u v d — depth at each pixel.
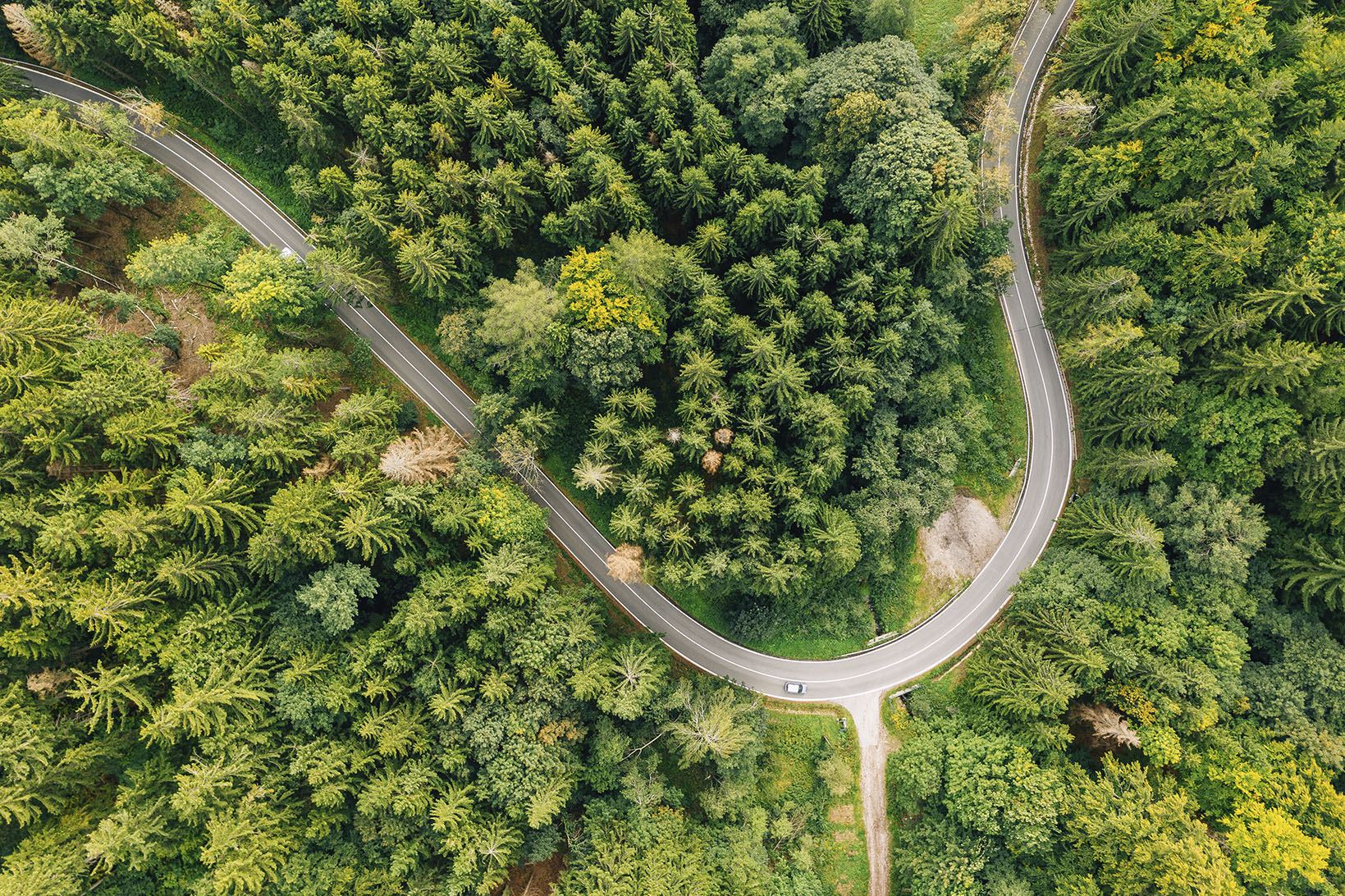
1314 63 47.69
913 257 55.38
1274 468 52.09
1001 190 55.59
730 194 51.81
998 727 55.41
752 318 55.41
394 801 46.25
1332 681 49.22
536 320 49.69
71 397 42.16
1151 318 52.75
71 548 40.84
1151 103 50.91
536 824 46.22
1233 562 50.75
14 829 43.59
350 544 46.78
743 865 53.97
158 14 52.03
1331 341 50.91
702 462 53.28
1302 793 46.38
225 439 47.47
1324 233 47.16
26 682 42.12
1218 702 50.66
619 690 50.97
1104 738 52.94
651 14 50.91
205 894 43.97
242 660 45.97
